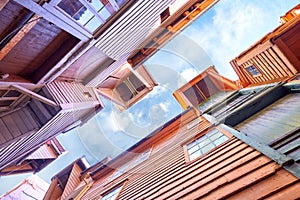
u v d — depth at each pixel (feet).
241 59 25.52
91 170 31.96
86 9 12.41
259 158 7.95
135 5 14.75
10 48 9.94
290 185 5.55
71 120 20.63
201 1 22.08
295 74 17.16
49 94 14.99
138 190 14.33
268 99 16.57
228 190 7.16
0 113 13.26
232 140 11.70
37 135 16.96
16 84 12.22
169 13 23.86
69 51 13.52
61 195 28.96
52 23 10.96
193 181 9.77
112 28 14.84
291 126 10.55
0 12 8.41
